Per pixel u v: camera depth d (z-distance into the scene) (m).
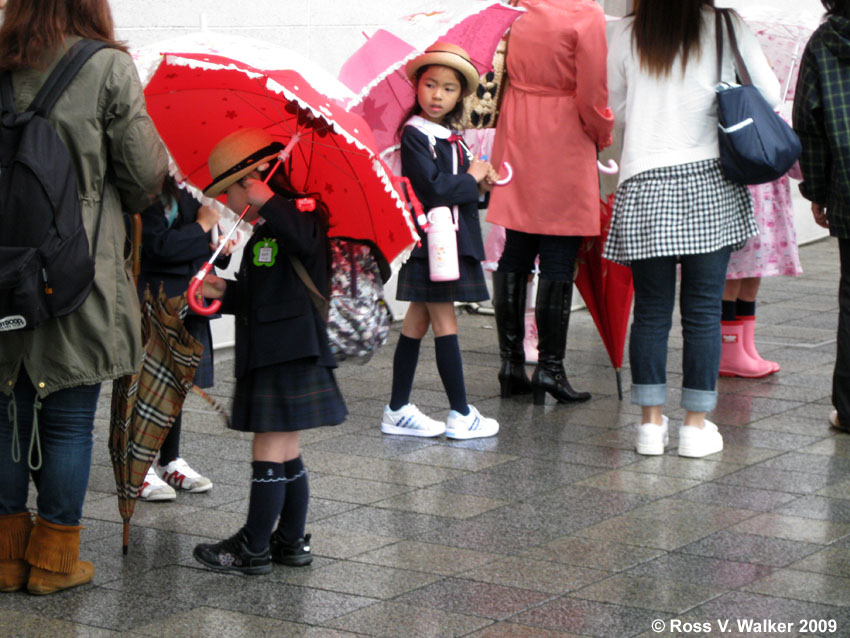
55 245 4.20
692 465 6.47
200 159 5.13
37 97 4.35
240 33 8.84
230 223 7.03
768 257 8.13
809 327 10.38
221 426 7.18
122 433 4.94
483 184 6.93
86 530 5.38
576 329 10.40
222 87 4.82
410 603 4.59
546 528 5.46
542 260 7.71
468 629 4.35
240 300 4.85
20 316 4.17
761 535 5.36
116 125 4.40
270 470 4.81
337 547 5.21
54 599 4.62
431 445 6.86
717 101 6.22
